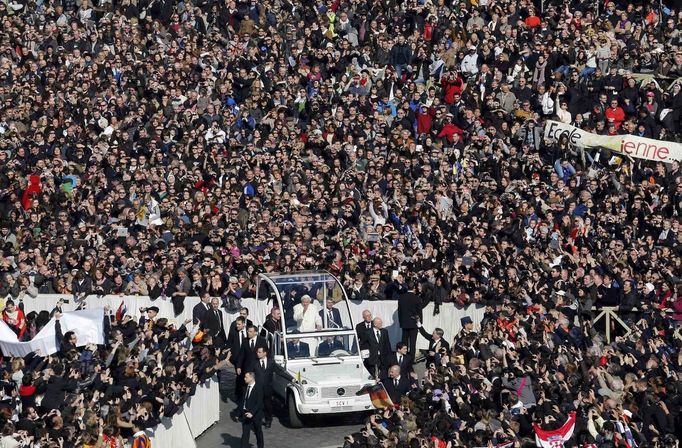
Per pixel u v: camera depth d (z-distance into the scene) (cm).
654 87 15888
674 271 13275
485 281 12988
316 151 15525
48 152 15612
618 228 14025
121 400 9969
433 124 15850
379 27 17238
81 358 11119
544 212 14200
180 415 10294
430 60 16888
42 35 17262
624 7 17462
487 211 14175
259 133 15800
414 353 11862
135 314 12912
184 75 16475
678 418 10219
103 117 15938
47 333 11919
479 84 16275
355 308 12850
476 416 10044
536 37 16588
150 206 14425
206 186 15025
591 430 9950
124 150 15425
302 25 17312
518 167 15075
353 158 15312
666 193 14688
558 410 9956
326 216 14250
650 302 12738
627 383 10881
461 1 17338
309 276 11844
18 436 8956
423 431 9794
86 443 8994
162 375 10612
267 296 12488
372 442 9706
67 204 14700
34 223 14400
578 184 14875
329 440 10819
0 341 11925
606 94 15925
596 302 12912
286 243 13362
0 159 15462
